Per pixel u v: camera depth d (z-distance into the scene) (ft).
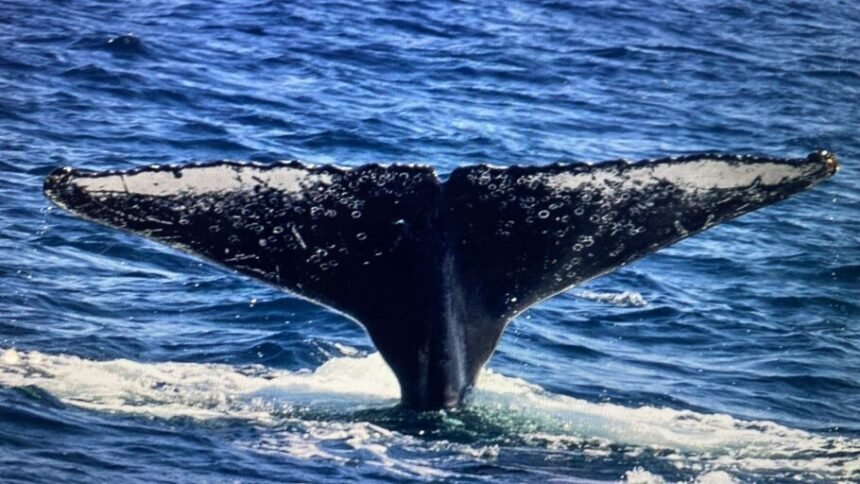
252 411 114.73
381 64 324.39
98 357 135.23
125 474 100.63
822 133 306.14
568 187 109.70
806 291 190.90
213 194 108.58
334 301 111.24
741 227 224.53
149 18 343.46
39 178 209.67
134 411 113.60
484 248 110.52
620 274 193.26
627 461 106.63
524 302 111.14
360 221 109.81
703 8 441.68
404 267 110.42
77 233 183.52
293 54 322.34
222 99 276.00
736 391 144.56
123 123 251.19
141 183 107.04
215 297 162.81
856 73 373.61
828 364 157.17
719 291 188.65
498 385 124.47
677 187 108.06
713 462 108.47
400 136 265.54
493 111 293.84
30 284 160.86
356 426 110.22
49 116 248.93
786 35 417.49
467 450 106.42
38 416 110.32
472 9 394.11
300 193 109.81
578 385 140.87
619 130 291.99
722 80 351.67
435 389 113.29
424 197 110.22
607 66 351.05
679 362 154.92
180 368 128.77
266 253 109.29
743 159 106.93
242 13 358.23
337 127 265.13
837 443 116.98
